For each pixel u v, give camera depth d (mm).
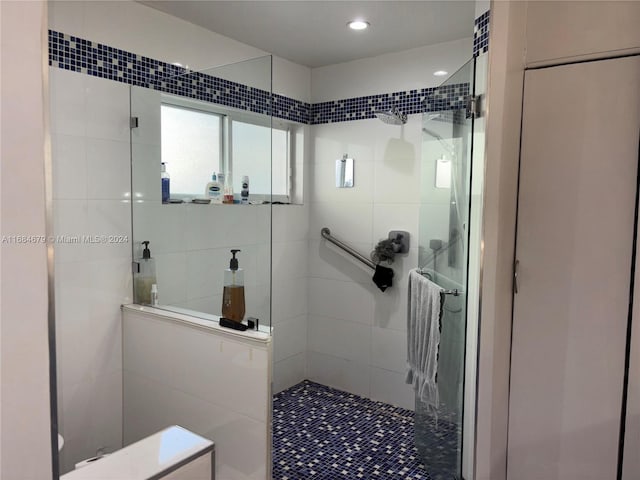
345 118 2910
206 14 2158
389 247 2697
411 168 2664
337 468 2164
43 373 522
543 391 1446
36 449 522
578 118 1343
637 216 1297
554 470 1453
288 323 3021
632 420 1324
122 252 2016
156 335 1905
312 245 3115
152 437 874
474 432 1525
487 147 1432
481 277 1466
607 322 1352
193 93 2021
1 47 473
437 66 2545
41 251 512
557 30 1344
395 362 2803
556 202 1385
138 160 2020
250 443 1636
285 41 2521
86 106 1845
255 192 1766
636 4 1260
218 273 1831
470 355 1772
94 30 1862
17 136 488
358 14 2158
